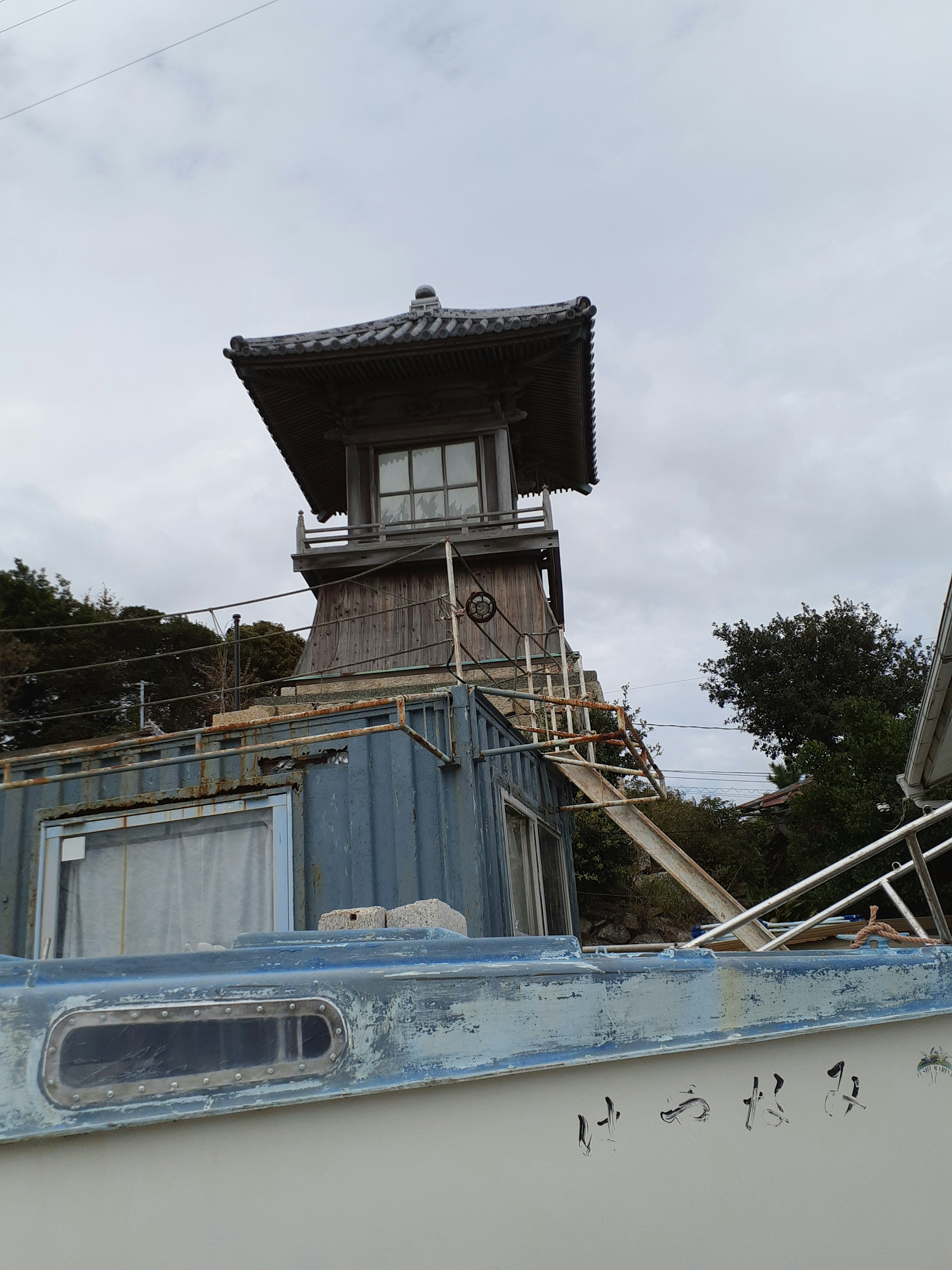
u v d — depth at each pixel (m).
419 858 8.99
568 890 12.95
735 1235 3.18
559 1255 2.96
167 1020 2.79
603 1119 3.12
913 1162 3.52
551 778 12.73
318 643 18.92
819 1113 3.42
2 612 29.45
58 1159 2.68
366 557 19.08
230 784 9.59
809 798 22.16
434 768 9.24
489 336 18.25
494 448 19.81
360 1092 2.86
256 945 3.48
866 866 20.64
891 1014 3.58
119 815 9.72
